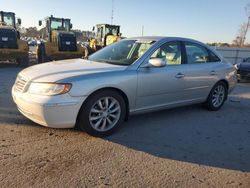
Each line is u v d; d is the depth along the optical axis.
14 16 20.27
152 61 5.05
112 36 20.30
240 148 4.71
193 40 6.25
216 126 5.73
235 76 7.16
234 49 29.36
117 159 4.02
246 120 6.29
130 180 3.52
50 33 19.28
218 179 3.68
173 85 5.58
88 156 4.05
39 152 4.07
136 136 4.90
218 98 6.82
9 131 4.74
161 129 5.32
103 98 4.66
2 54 15.27
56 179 3.44
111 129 4.84
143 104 5.23
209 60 6.54
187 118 6.08
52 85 4.26
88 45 21.47
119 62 5.22
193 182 3.57
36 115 4.34
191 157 4.25
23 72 4.88
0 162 3.73
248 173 3.89
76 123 4.64
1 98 6.91
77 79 4.38
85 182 3.42
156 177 3.62
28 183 3.32
